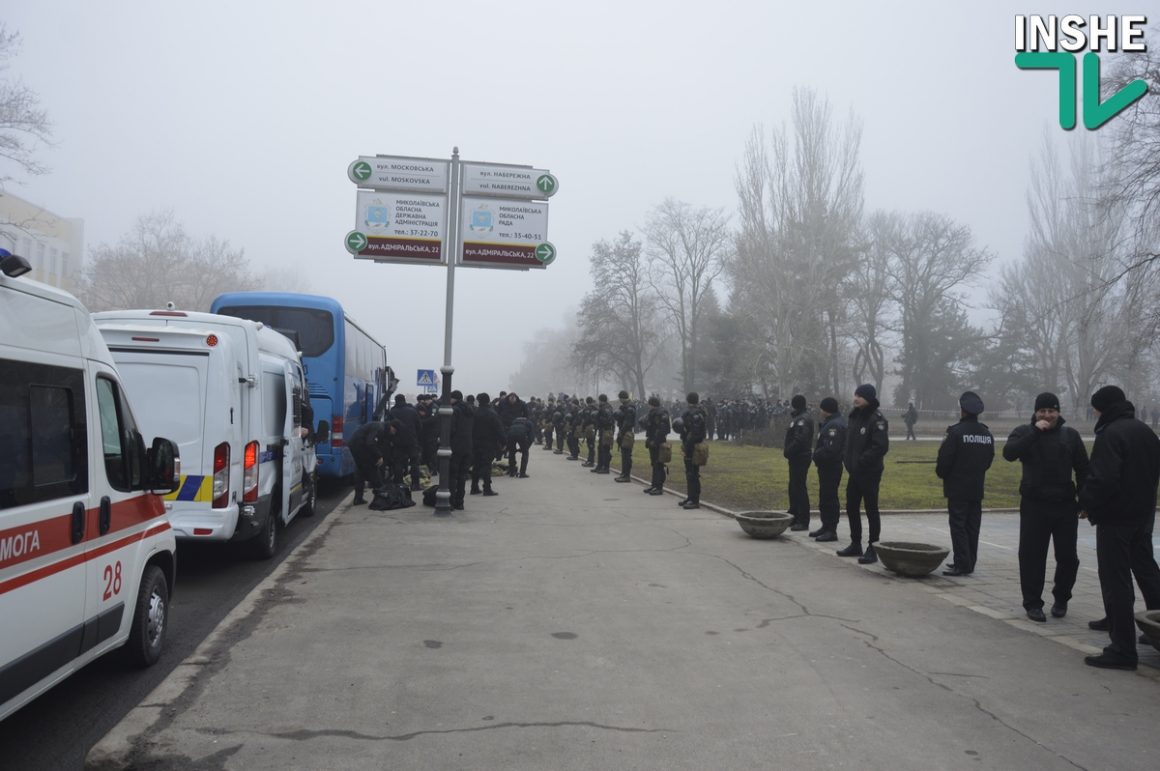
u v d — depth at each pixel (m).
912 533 12.16
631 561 9.84
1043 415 7.46
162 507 6.00
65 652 4.45
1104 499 6.02
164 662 5.97
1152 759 4.44
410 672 5.70
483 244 14.37
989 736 4.73
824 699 5.29
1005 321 66.50
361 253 14.18
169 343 8.29
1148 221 20.78
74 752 4.41
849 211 49.78
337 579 8.76
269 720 4.80
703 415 14.89
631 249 68.19
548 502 15.62
